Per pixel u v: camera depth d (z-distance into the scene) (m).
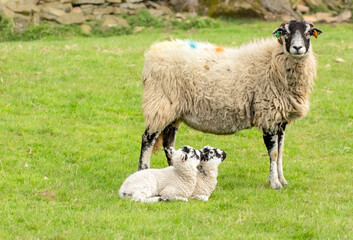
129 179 10.95
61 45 28.67
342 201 11.45
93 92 20.08
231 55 12.66
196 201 10.94
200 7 41.78
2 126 16.05
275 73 12.11
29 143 15.02
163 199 10.71
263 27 38.59
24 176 12.39
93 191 11.68
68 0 38.25
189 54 12.52
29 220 9.60
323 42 30.72
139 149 15.61
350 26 40.44
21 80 20.75
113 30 37.81
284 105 12.21
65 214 9.91
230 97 12.26
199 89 12.34
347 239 9.12
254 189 12.16
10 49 25.77
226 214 10.28
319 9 43.12
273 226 9.66
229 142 16.77
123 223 9.46
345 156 15.52
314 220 9.97
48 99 18.98
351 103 20.53
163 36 34.53
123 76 22.53
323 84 22.73
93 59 24.55
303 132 17.78
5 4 36.38
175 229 9.27
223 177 13.41
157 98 12.45
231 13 41.03
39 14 37.22
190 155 10.78
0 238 8.80
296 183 12.85
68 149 14.85
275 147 12.42
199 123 12.68
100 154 14.76
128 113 18.83
